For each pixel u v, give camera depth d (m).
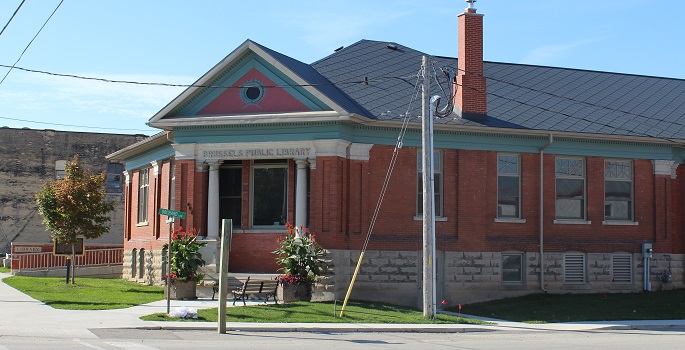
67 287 31.39
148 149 36.44
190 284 28.11
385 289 29.48
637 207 33.50
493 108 32.72
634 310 28.73
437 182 30.83
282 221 30.41
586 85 37.03
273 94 29.27
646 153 33.66
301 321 23.14
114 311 24.30
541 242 31.78
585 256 32.62
